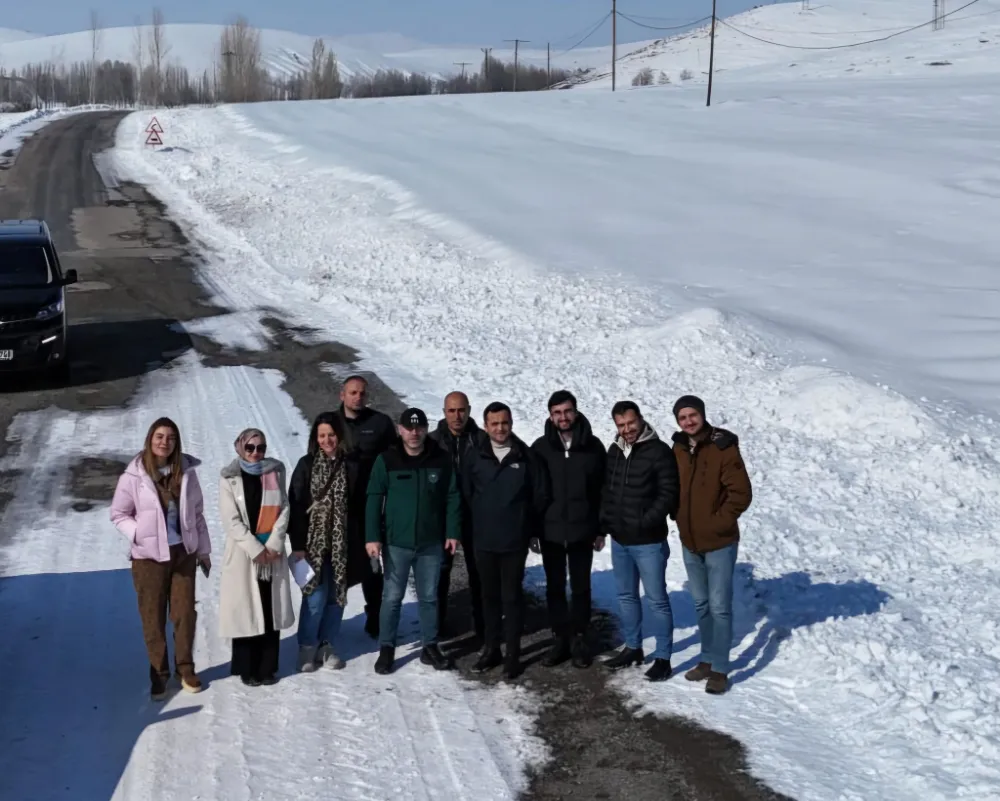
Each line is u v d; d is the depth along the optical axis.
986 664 6.80
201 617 8.01
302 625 7.12
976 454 10.38
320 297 20.06
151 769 5.93
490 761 6.01
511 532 6.95
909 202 23.38
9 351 14.16
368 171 30.28
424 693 6.86
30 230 16.16
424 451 7.08
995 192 23.64
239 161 36.06
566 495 7.03
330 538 7.02
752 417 11.92
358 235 23.73
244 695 6.84
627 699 6.74
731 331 14.46
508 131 39.66
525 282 18.55
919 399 11.83
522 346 15.51
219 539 9.40
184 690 6.88
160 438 6.69
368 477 7.18
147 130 47.09
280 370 15.26
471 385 13.97
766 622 7.71
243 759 6.04
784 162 28.73
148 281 21.78
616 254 20.11
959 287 17.17
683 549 6.91
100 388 14.42
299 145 37.19
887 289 17.27
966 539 8.91
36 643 7.57
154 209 30.55
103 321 18.47
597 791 5.70
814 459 10.66
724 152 31.27
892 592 8.06
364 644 7.68
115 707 6.69
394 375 14.81
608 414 12.27
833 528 9.25
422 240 22.28
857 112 40.28
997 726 6.02
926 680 6.59
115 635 7.73
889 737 6.09
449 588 8.72
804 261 19.27
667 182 27.14
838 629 7.40
